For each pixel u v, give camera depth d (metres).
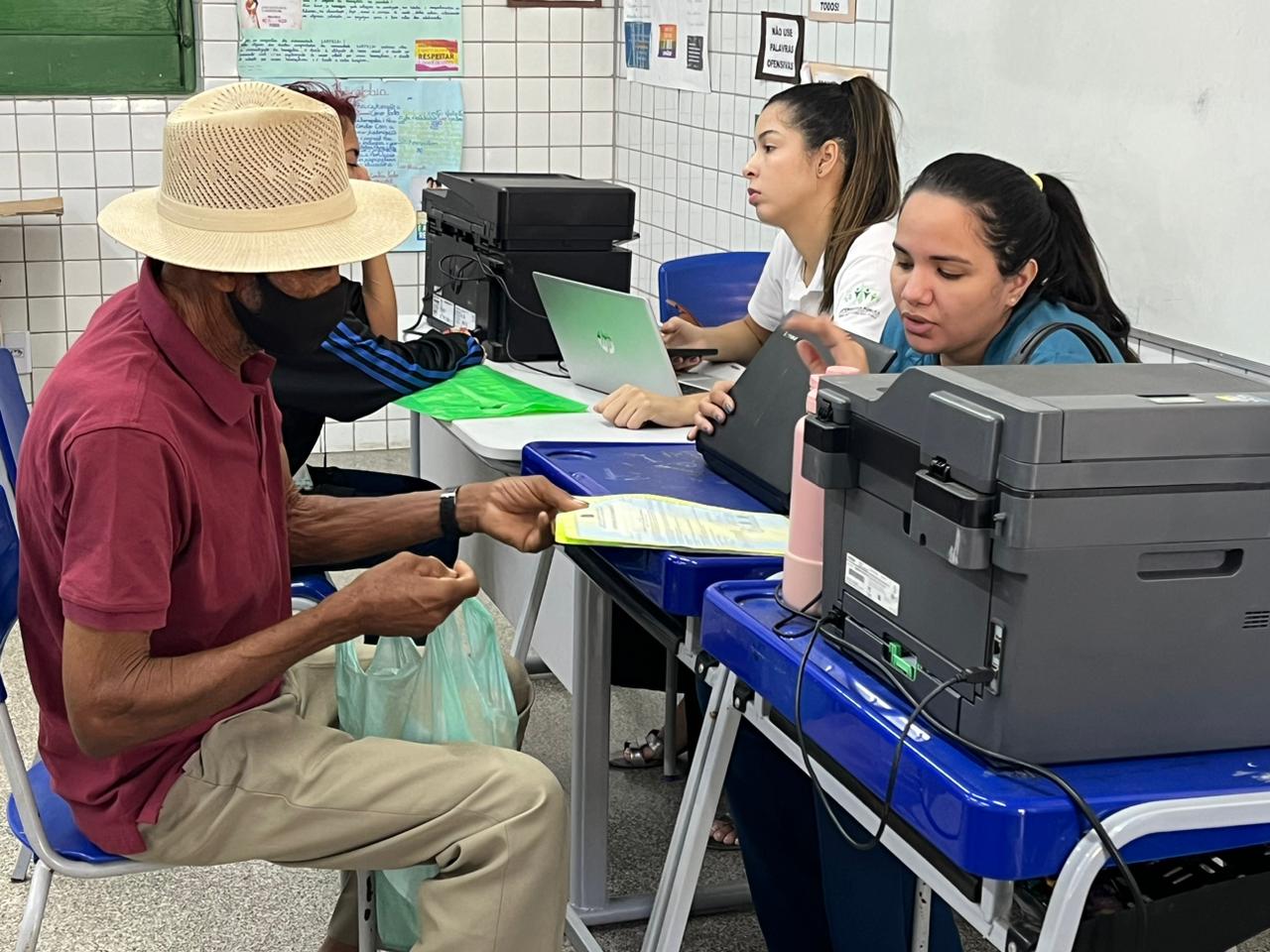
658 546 1.84
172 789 1.80
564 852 1.80
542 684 3.56
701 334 3.15
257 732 1.82
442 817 1.76
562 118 5.36
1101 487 1.24
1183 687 1.32
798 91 2.90
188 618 1.75
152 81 4.89
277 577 1.92
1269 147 2.44
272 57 4.98
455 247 3.28
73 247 4.93
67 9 4.75
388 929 1.95
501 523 2.11
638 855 2.79
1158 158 2.69
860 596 1.50
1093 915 1.28
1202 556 1.30
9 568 1.88
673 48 4.78
